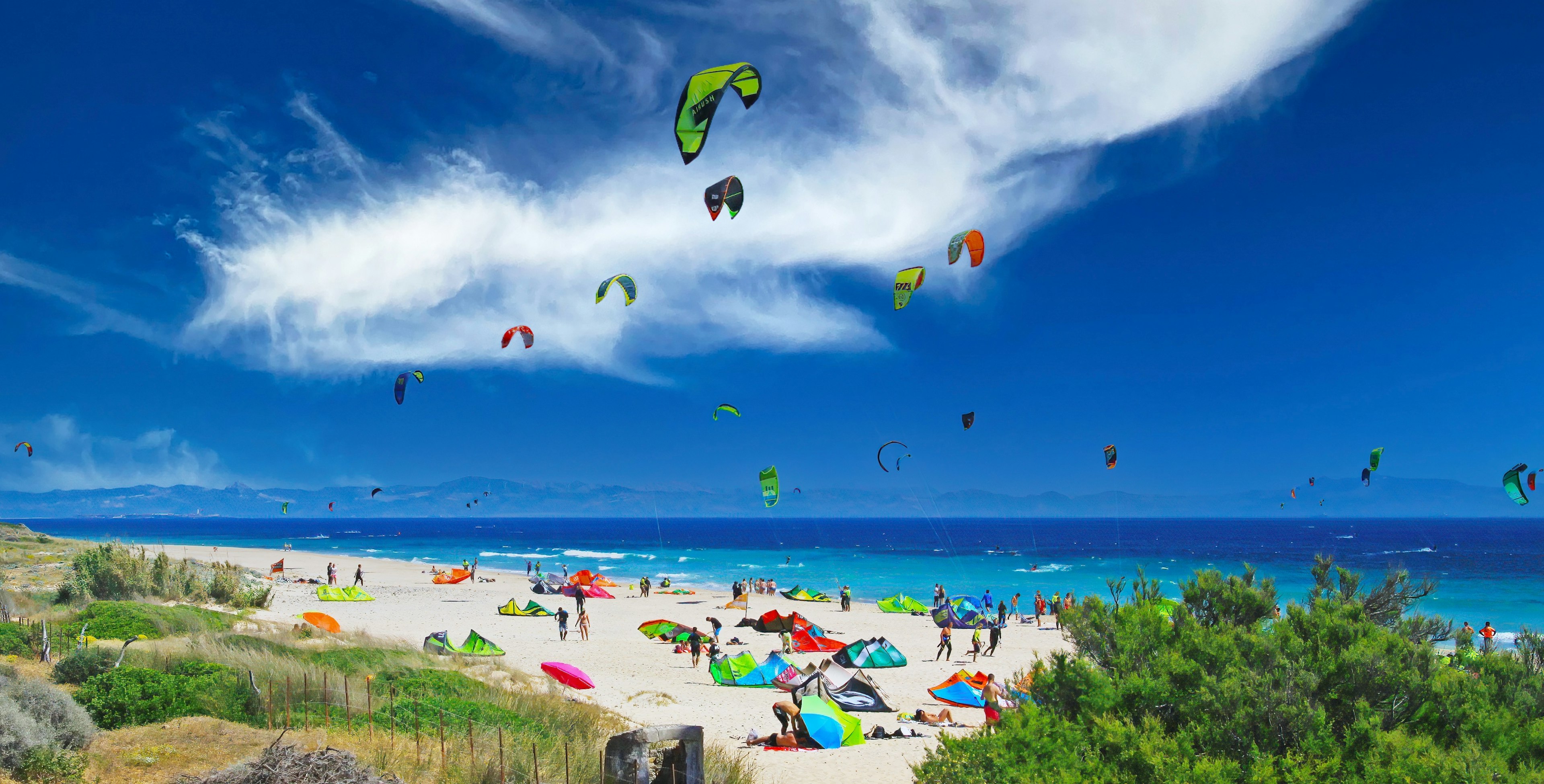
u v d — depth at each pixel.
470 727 9.44
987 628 36.19
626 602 46.62
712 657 24.28
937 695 19.72
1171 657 6.96
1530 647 7.20
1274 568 85.50
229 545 127.69
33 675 11.50
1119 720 6.55
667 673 23.50
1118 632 7.57
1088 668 7.16
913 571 83.75
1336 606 7.63
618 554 113.69
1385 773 5.60
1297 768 5.85
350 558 91.19
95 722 9.13
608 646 28.61
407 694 12.59
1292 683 6.52
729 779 11.23
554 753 10.39
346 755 8.13
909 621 39.34
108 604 18.23
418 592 49.41
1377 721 6.03
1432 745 5.78
